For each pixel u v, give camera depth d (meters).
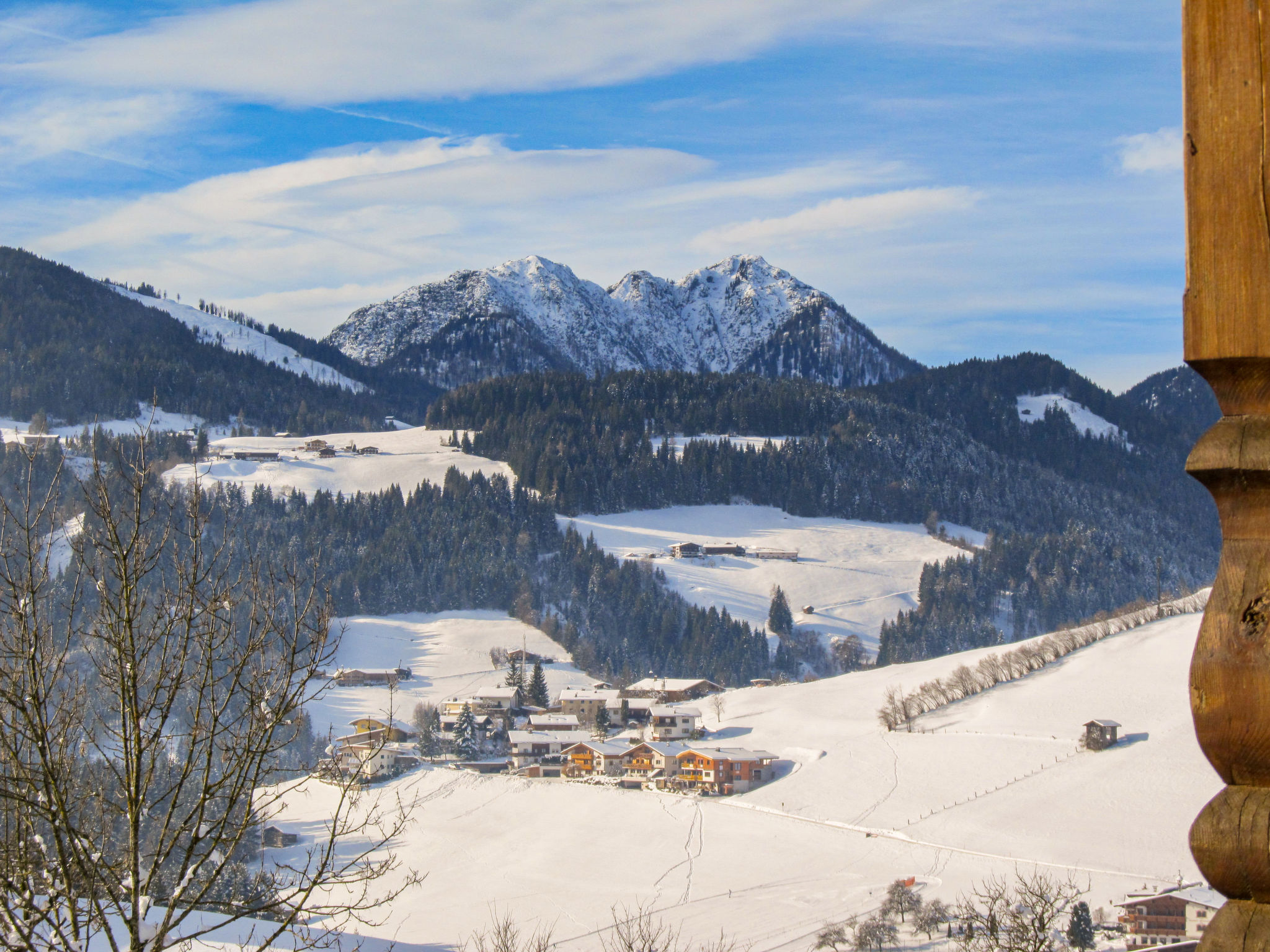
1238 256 2.27
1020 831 70.06
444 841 71.56
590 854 69.50
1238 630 2.24
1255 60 2.26
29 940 7.13
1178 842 66.00
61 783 7.80
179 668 7.76
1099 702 96.00
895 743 93.56
